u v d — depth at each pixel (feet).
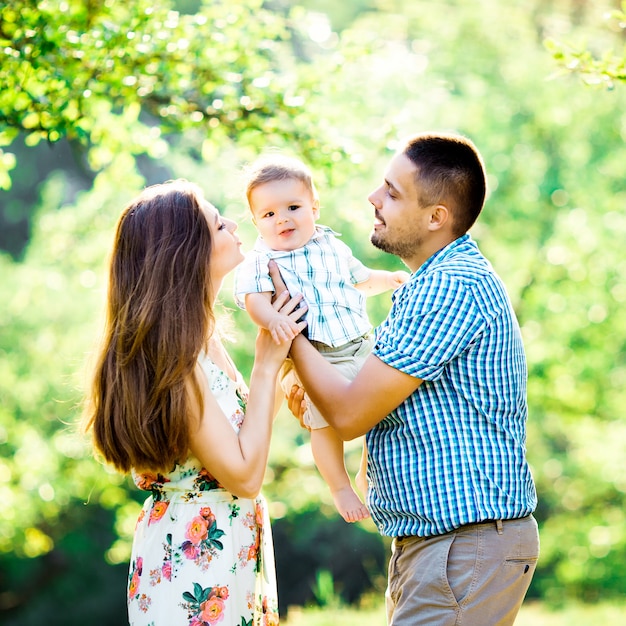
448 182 12.82
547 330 47.44
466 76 47.85
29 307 49.01
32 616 63.26
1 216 74.64
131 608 13.03
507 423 12.72
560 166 47.32
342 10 61.16
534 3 47.26
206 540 12.69
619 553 48.98
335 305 14.01
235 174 15.08
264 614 13.42
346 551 61.16
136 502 52.34
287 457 52.21
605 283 45.57
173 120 23.56
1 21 20.88
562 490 55.77
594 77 18.44
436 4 50.24
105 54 21.75
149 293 12.52
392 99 42.01
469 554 12.28
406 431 12.60
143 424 12.28
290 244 14.14
